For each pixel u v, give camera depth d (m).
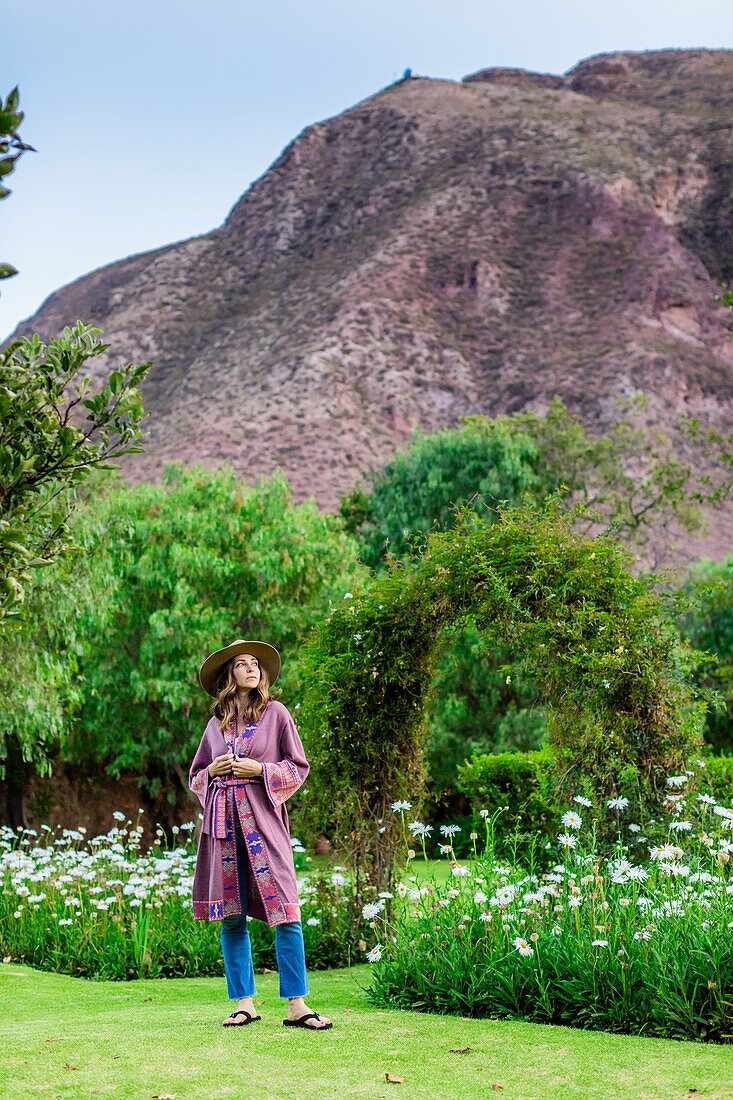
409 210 101.62
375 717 6.94
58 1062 3.57
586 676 6.09
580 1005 4.18
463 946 4.82
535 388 75.94
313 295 94.31
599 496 36.69
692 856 5.39
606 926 4.39
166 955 6.73
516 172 101.75
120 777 17.17
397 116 123.69
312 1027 4.08
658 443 39.97
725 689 17.91
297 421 73.44
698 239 91.31
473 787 11.02
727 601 25.08
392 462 31.47
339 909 7.01
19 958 7.18
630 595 6.45
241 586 16.95
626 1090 3.05
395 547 27.58
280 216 116.38
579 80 139.62
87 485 16.69
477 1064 3.44
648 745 6.16
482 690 20.83
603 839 6.06
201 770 4.42
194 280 112.56
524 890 5.18
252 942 6.79
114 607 14.55
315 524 18.06
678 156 100.69
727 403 74.88
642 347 76.25
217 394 83.81
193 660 15.82
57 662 12.45
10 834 9.82
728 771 8.28
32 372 3.31
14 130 2.50
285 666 16.02
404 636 6.88
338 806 7.00
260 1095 3.09
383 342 82.25
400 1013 4.54
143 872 7.94
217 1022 4.33
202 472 18.42
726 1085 3.02
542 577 6.36
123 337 102.19
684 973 3.97
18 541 3.01
